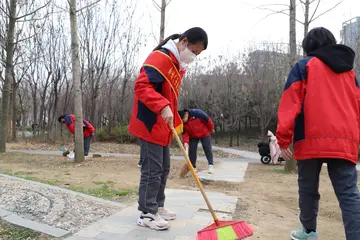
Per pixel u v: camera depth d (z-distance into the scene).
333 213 4.66
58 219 3.45
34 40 16.92
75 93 8.99
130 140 18.20
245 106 20.48
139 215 3.71
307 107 2.77
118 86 19.86
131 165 8.70
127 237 3.04
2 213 3.51
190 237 3.08
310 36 3.00
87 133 10.35
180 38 3.37
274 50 19.36
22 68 17.19
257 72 20.22
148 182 3.32
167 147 3.61
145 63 3.27
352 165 2.71
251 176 7.79
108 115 19.38
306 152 2.76
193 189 5.67
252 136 23.88
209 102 21.12
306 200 2.93
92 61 18.11
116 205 4.14
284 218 4.13
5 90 11.25
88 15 17.56
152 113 3.29
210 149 7.85
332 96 2.73
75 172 7.22
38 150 13.54
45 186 4.89
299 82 2.82
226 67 21.41
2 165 8.16
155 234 3.14
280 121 2.77
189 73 21.73
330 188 6.34
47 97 20.16
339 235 3.62
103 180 6.21
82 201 4.17
